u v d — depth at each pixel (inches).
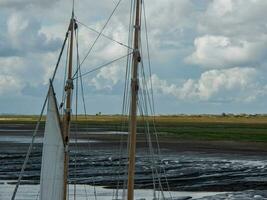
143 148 5019.7
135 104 1011.3
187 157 4259.4
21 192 2527.1
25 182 2815.0
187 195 2568.9
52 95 1146.0
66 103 1119.6
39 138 6422.2
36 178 2957.7
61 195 1147.9
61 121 1139.9
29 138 6402.6
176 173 3289.9
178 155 4411.9
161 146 5315.0
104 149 4771.2
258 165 3801.7
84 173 3166.8
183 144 5615.2
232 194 2603.3
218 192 2674.7
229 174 3309.5
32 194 2479.1
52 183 1156.5
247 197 2522.1
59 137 1141.1
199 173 3319.4
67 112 1120.8
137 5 1016.9
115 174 3122.5
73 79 1103.0
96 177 3016.7
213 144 5679.1
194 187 2800.2
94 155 4185.5
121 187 2704.2
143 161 3833.7
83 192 2559.1
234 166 3718.0
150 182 2874.0
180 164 3767.2
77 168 3378.4
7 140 5979.3
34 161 3747.5
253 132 7701.8
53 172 1153.4
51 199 1159.0
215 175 3250.5
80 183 2822.3
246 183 2952.8
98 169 3334.2
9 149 4709.6
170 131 7800.2
